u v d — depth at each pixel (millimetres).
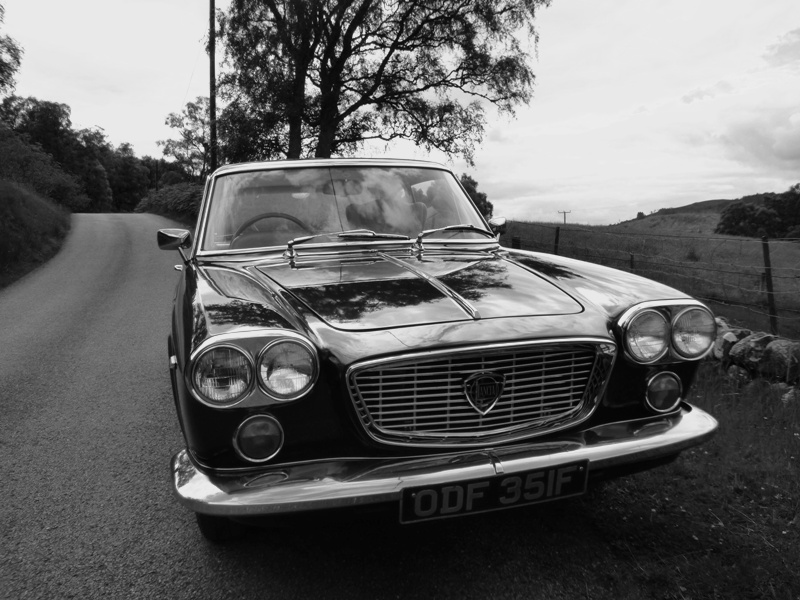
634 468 2117
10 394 4449
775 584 1977
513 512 2535
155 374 4887
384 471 1861
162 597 2062
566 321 2127
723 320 4680
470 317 2078
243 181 3213
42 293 9961
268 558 2271
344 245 2941
